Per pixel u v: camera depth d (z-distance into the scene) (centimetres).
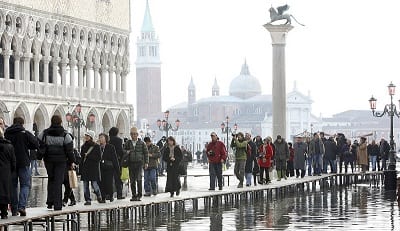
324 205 7369
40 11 13350
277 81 13262
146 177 7125
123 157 6606
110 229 5644
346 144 11238
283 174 9581
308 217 6338
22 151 5131
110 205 6122
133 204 6241
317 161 10475
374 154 12231
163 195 7175
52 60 13800
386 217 6288
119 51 15488
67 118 12762
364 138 11400
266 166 8756
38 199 7881
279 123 13238
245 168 8419
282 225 5816
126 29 15638
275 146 9500
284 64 13275
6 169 4878
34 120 13488
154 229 5638
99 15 14850
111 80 15312
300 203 7606
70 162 5509
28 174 5156
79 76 14425
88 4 14562
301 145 10019
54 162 5462
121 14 15500
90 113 14638
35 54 13312
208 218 6309
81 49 14375
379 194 8738
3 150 4878
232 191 7644
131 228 5694
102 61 15012
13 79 12838
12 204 5119
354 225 5769
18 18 12875
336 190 9462
